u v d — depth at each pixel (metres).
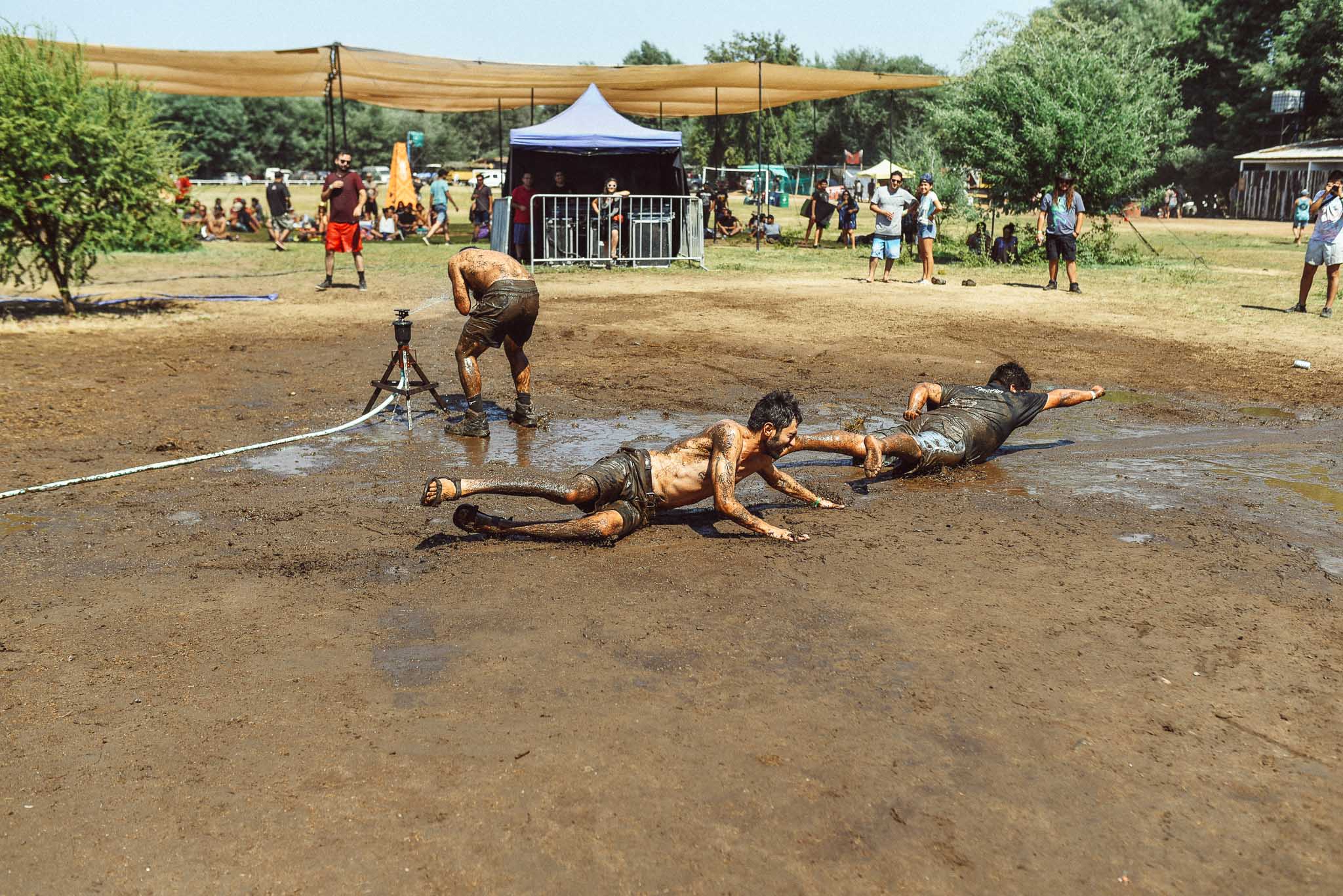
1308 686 3.84
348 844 2.87
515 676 3.86
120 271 20.11
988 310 14.95
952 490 6.49
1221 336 12.75
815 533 5.59
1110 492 6.46
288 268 20.77
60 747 3.35
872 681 3.83
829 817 3.00
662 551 5.27
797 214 49.44
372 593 4.68
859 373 10.40
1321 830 2.98
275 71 26.91
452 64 26.03
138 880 2.72
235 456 7.18
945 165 27.73
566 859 2.81
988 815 3.02
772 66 26.06
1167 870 2.80
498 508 6.01
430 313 14.26
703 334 12.77
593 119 23.11
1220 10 57.16
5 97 12.14
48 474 6.62
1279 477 6.84
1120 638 4.24
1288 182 48.47
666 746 3.37
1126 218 24.09
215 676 3.86
